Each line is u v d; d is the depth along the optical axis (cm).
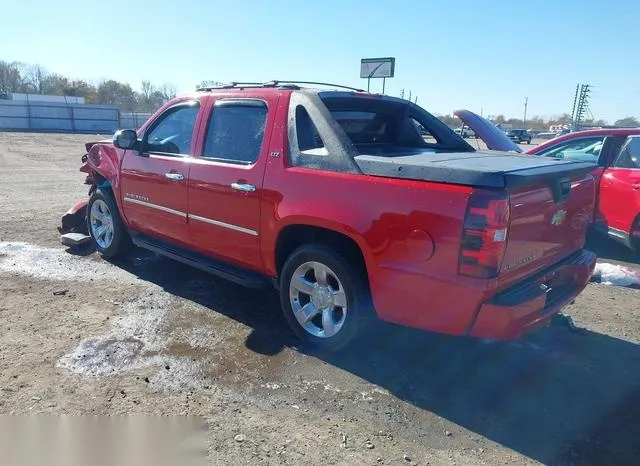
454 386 348
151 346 389
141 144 520
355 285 360
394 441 290
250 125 422
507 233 295
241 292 506
